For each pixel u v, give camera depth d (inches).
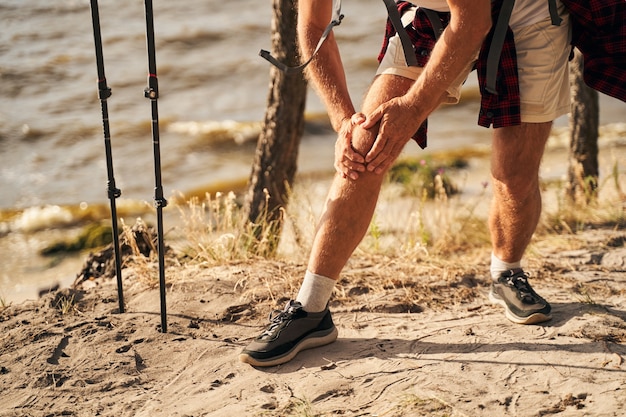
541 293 145.2
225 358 122.0
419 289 149.9
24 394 113.4
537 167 123.3
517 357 116.3
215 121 561.9
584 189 236.7
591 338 121.8
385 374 112.8
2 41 719.7
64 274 344.2
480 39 101.9
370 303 142.8
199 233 182.7
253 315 138.4
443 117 576.7
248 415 103.2
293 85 208.7
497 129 122.9
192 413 105.7
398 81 112.8
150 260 170.2
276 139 212.5
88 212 418.0
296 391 109.8
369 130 109.5
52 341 128.3
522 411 101.2
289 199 213.2
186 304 142.1
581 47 121.1
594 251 174.9
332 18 114.6
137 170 475.8
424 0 111.9
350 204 114.5
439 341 123.7
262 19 813.9
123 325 134.1
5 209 422.6
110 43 729.6
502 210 127.0
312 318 120.3
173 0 876.6
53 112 568.4
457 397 105.0
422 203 211.0
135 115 569.9
